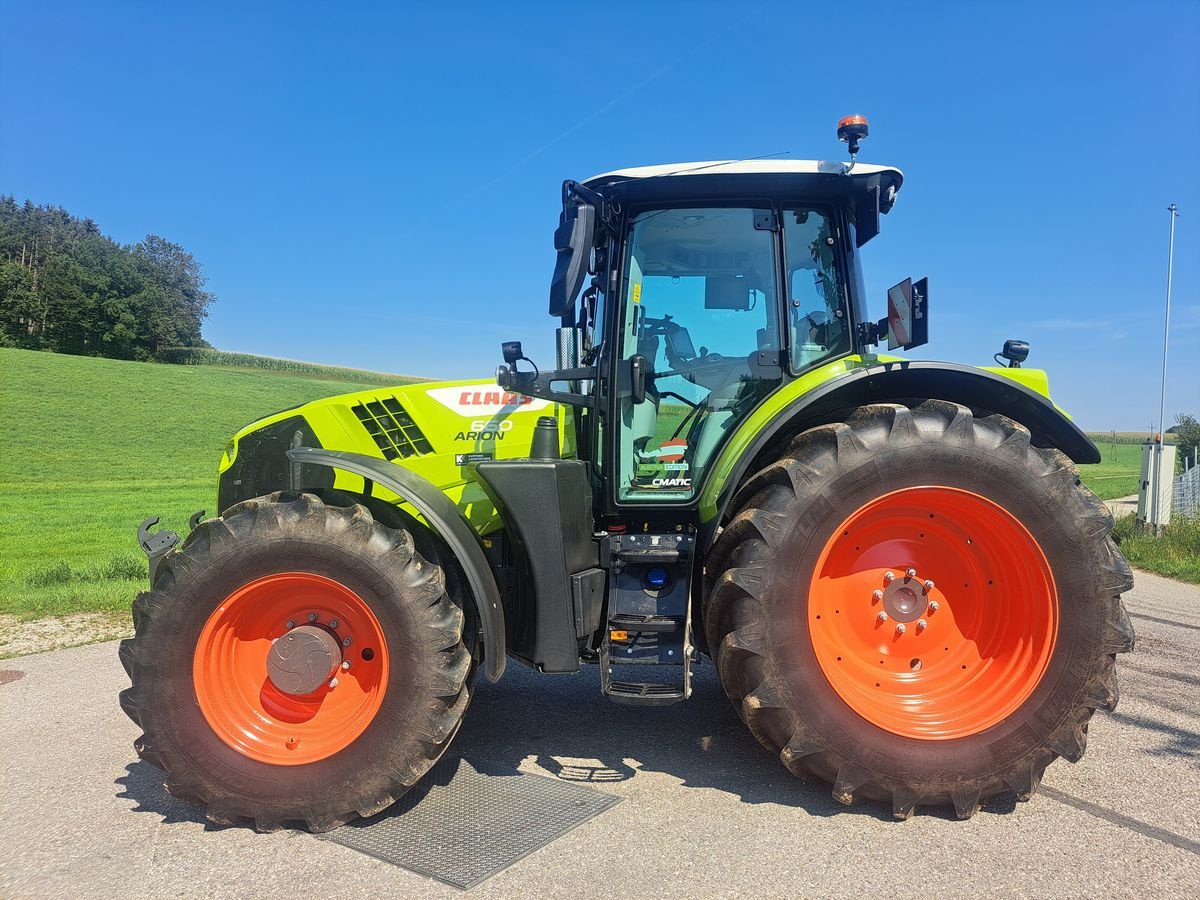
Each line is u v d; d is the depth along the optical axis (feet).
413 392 12.75
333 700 10.10
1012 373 11.66
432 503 10.22
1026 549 9.93
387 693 9.68
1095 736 12.39
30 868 8.84
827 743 9.68
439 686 9.66
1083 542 9.80
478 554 10.32
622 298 11.68
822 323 12.05
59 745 12.58
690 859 8.79
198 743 9.66
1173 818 9.69
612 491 11.41
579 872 8.54
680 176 11.35
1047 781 10.75
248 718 10.06
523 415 12.53
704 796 10.37
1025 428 10.50
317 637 9.87
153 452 107.14
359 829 9.61
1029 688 9.81
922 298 10.27
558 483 10.54
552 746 12.17
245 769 9.64
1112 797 10.27
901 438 9.95
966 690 10.19
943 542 10.44
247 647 10.30
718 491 10.95
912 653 10.48
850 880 8.34
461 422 12.57
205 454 108.37
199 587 9.77
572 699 14.49
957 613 10.50
